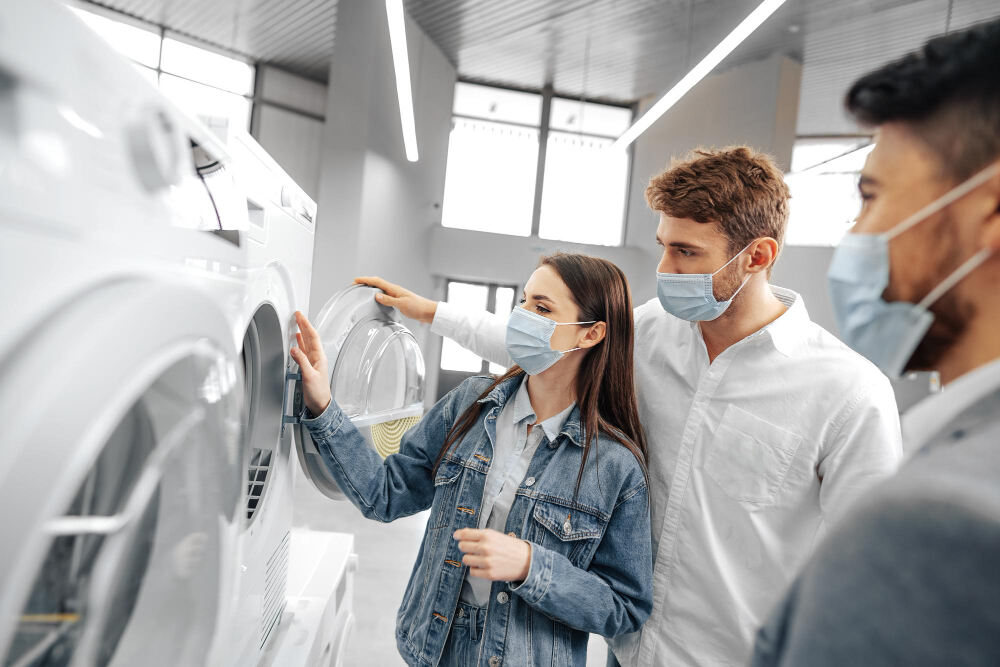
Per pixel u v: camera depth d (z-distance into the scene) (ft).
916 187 1.17
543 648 3.17
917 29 20.54
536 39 25.12
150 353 1.34
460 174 31.27
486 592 3.28
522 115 31.40
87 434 1.12
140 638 1.63
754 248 3.17
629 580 3.24
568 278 3.47
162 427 1.50
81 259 1.23
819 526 3.38
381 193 24.70
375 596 8.75
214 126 2.47
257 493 3.28
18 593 1.03
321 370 3.55
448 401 3.98
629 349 3.59
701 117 27.40
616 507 3.31
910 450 1.03
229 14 23.91
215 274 2.06
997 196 1.08
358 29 22.86
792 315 3.48
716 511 3.48
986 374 0.98
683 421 3.64
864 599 0.91
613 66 27.12
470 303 30.63
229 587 2.07
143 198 1.51
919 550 0.85
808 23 21.34
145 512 1.53
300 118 29.53
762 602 3.38
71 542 1.30
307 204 3.86
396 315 4.70
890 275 1.23
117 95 1.42
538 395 3.63
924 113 1.13
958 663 0.80
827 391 3.27
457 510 3.45
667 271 3.33
